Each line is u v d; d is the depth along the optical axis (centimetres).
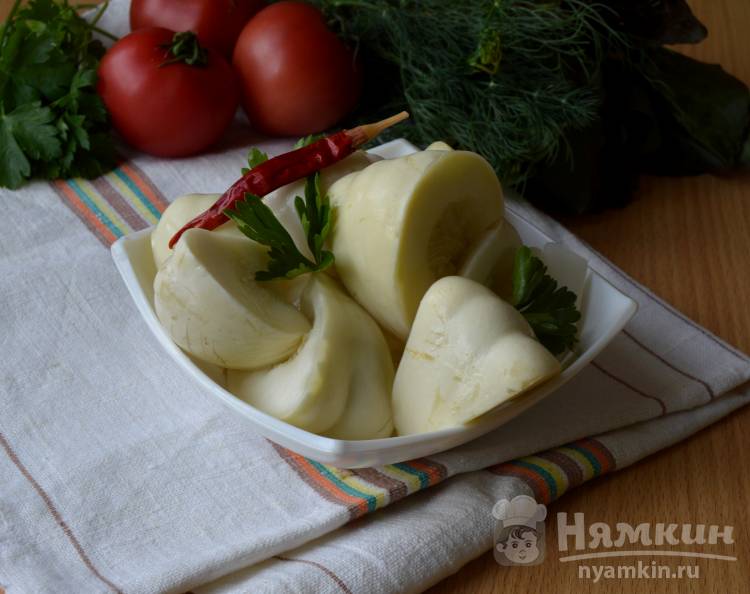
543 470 81
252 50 119
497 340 71
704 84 124
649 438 87
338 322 76
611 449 85
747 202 120
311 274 78
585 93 112
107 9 139
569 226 116
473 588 75
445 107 114
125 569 73
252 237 76
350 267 78
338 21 121
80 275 103
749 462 87
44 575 72
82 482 81
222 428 86
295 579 71
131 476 81
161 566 73
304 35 118
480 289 73
